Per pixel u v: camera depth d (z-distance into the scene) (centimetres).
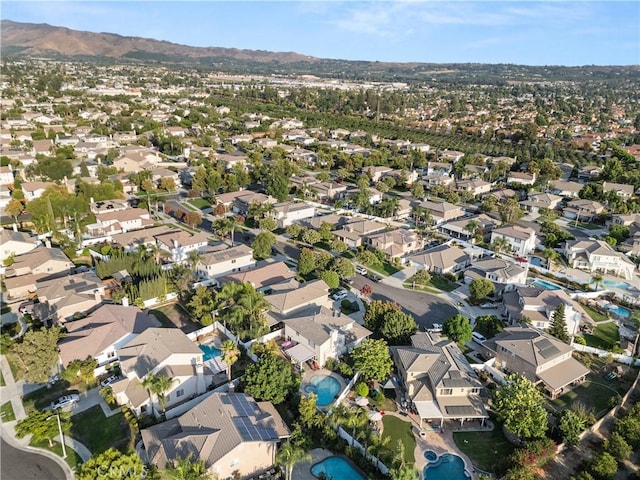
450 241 13012
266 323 8019
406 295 10062
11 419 6216
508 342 7531
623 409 6769
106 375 7062
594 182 18412
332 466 5647
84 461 5553
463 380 6594
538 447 5619
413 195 17550
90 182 15225
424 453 5853
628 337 8650
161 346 6875
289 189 17175
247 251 10956
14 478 5294
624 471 5703
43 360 6694
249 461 5334
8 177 16375
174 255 11169
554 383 6938
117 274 9850
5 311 8850
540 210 15988
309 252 10662
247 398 6244
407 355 7112
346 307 9206
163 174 17812
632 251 12562
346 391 6800
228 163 19975
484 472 5581
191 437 5275
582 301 9950
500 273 10394
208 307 8644
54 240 12012
